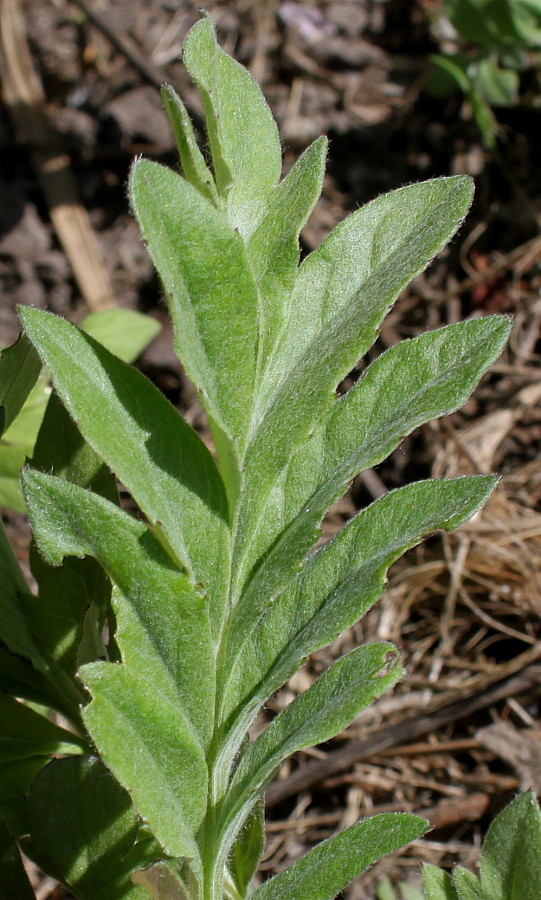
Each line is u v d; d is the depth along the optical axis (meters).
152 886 0.36
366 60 1.11
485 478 0.35
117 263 1.04
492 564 0.83
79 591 0.41
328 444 0.37
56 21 1.13
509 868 0.42
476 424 0.91
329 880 0.37
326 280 0.38
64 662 0.41
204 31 0.35
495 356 0.36
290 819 0.73
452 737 0.76
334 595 0.36
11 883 0.39
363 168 1.06
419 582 0.84
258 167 0.36
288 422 0.35
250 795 0.35
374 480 0.89
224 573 0.35
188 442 0.35
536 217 1.00
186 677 0.35
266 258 0.35
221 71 0.35
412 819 0.37
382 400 0.37
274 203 0.36
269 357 0.35
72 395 0.33
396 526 0.36
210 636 0.35
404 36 1.13
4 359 0.38
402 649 0.82
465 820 0.71
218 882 0.38
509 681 0.75
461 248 1.01
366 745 0.74
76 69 1.11
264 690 0.35
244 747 0.40
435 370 0.37
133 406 0.34
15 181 1.07
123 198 1.06
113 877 0.39
